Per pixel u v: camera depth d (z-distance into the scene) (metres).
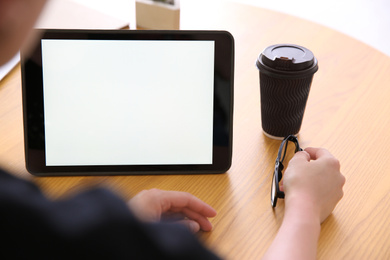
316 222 0.80
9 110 1.13
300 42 1.42
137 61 0.94
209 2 1.59
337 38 1.44
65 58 0.93
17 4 0.37
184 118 0.96
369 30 3.18
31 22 0.39
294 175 0.87
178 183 0.97
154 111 0.96
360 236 0.86
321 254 0.82
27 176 0.97
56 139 0.96
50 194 0.92
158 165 0.98
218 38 0.94
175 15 1.35
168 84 0.95
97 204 0.42
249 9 1.56
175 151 0.98
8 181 0.41
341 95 1.22
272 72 0.98
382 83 1.26
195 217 0.86
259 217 0.89
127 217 0.41
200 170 0.98
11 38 0.39
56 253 0.39
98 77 0.95
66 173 0.97
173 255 0.42
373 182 0.97
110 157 0.97
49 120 0.95
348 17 3.30
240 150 1.05
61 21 1.38
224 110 0.96
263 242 0.85
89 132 0.96
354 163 1.02
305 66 0.98
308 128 1.12
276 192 0.90
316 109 1.17
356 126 1.12
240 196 0.94
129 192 0.94
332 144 1.07
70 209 0.41
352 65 1.33
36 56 0.93
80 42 0.93
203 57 0.94
